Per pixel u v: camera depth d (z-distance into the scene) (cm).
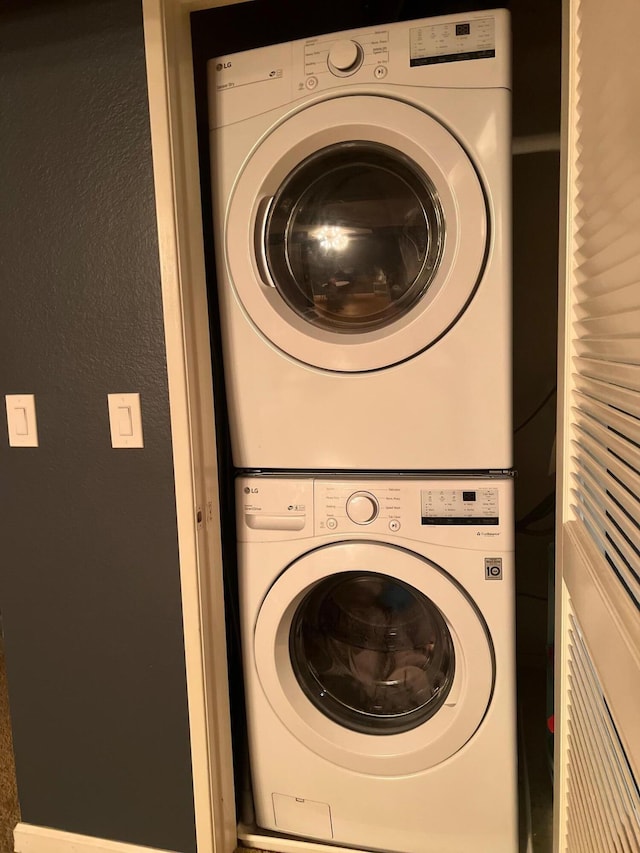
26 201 126
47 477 133
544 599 194
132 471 128
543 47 177
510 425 121
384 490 126
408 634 138
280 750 137
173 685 131
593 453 92
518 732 167
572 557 102
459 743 127
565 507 111
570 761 109
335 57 118
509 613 123
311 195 130
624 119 69
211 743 132
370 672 141
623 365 74
